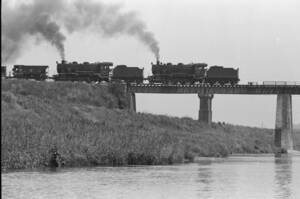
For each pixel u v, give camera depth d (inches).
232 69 6190.9
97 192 1542.8
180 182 1870.1
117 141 2728.8
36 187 1603.1
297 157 4244.6
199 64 6259.8
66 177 1914.4
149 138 2994.6
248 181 1947.6
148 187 1701.5
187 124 5467.5
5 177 1855.3
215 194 1561.3
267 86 5949.8
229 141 5093.5
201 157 3720.5
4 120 2847.0
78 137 2691.9
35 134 2496.3
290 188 1729.8
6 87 4896.7
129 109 5561.0
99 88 5831.7
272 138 6323.8
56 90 5364.2
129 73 6269.7
